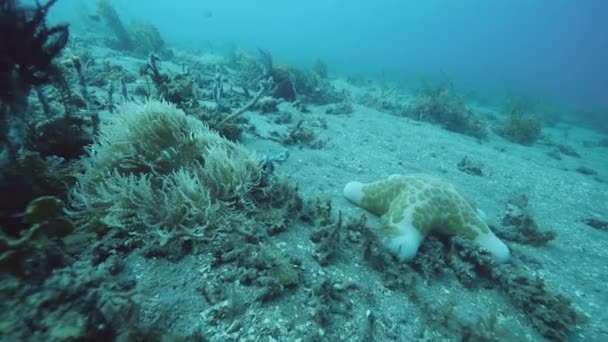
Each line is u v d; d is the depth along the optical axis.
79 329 1.70
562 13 125.94
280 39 92.69
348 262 3.23
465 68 73.94
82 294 1.91
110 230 2.73
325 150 7.19
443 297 3.14
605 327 3.11
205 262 2.72
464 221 3.79
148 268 2.56
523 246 4.56
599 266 4.30
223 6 140.12
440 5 133.12
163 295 2.36
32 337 1.61
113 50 16.02
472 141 11.98
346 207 4.43
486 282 3.47
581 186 7.92
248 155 3.90
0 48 2.59
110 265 2.41
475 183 7.14
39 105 4.74
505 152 11.30
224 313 2.33
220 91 7.44
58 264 2.22
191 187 3.09
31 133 3.47
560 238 5.03
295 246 3.24
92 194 3.04
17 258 2.00
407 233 3.43
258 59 16.31
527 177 8.09
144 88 8.07
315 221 3.65
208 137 3.90
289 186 3.88
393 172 6.59
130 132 3.52
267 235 3.16
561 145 14.62
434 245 3.63
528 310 3.12
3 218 2.42
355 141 8.56
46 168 2.89
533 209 6.22
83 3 23.95
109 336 1.81
